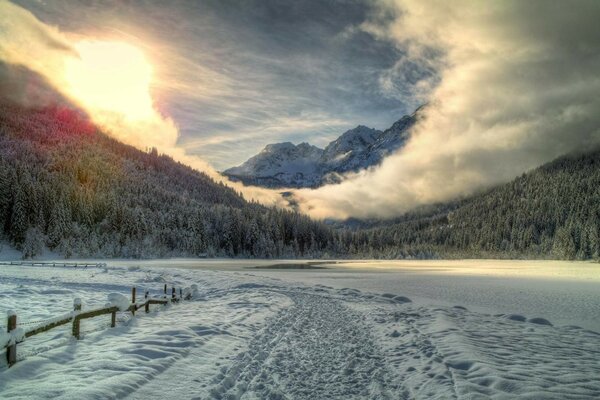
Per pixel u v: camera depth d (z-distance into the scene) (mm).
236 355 9875
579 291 33875
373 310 19188
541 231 176625
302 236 155125
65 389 6551
